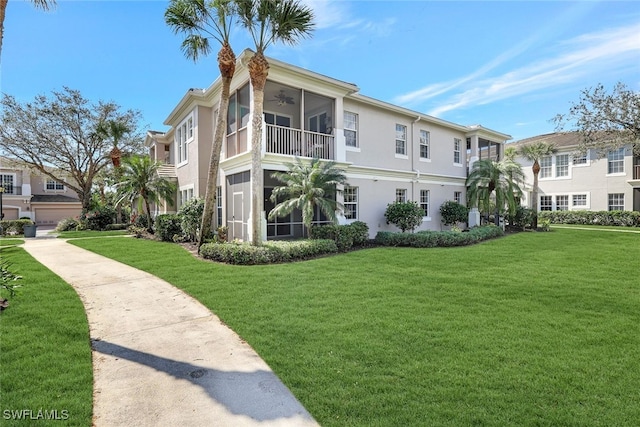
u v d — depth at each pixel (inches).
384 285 267.3
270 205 560.1
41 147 858.1
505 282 278.5
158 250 446.3
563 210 997.8
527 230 750.5
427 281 280.8
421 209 603.2
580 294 244.2
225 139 548.7
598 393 120.3
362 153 591.5
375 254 418.0
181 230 545.6
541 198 1057.5
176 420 107.7
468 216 761.6
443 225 740.7
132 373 137.9
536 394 119.2
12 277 219.1
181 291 256.1
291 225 572.7
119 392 124.0
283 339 167.5
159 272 314.0
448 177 751.7
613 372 134.6
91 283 280.4
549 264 356.8
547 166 1045.2
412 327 181.2
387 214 604.1
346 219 567.8
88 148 931.3
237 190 505.4
